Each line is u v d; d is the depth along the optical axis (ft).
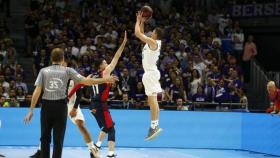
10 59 57.72
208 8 78.59
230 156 41.98
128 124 46.03
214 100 55.31
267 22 72.90
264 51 74.84
